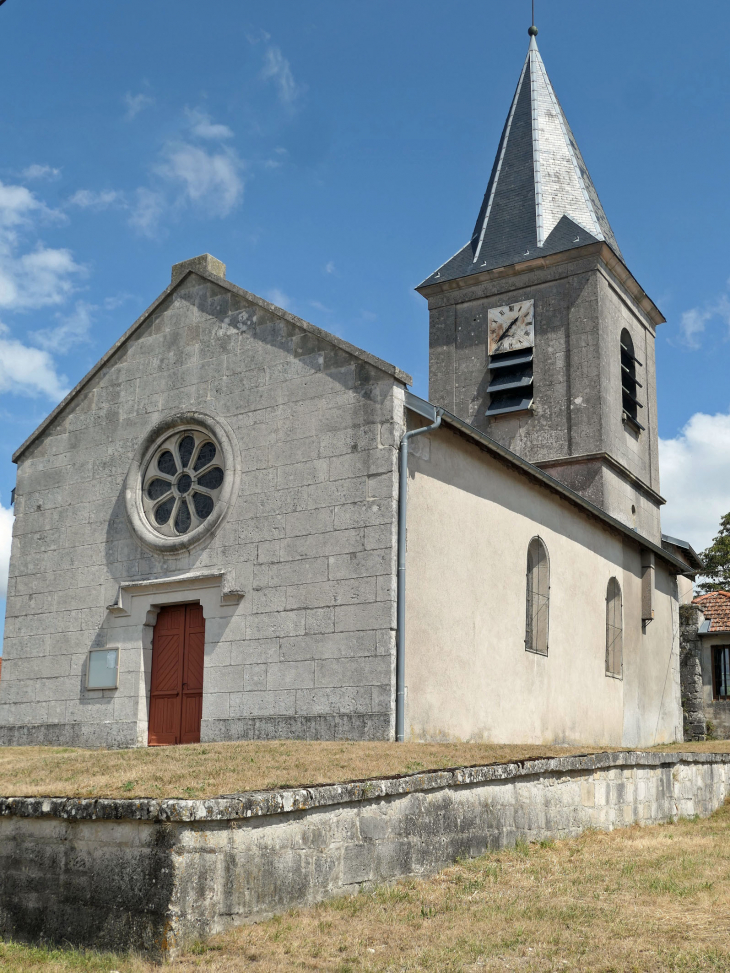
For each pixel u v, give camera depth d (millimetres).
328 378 15188
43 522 18297
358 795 8477
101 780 8961
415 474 14828
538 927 7438
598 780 12391
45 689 17328
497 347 27094
